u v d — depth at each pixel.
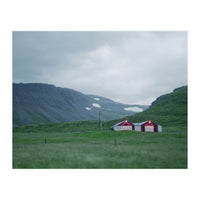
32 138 62.25
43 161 25.22
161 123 119.38
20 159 26.41
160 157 26.89
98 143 45.19
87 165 23.44
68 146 38.81
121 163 24.19
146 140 47.88
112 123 131.50
